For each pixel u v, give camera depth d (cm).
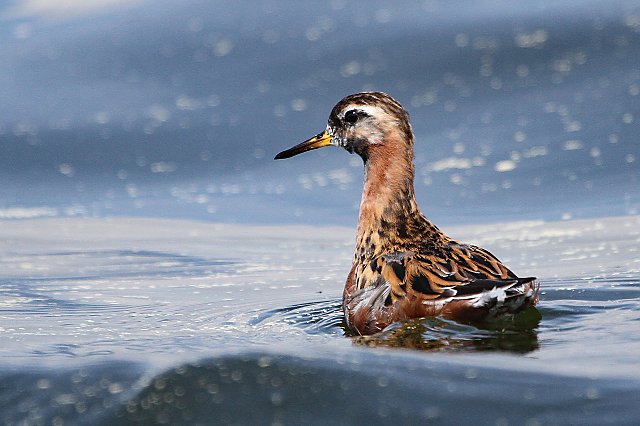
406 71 2117
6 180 1955
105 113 2106
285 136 2020
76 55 2245
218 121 2069
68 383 920
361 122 1287
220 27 2289
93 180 1961
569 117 1958
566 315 1126
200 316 1268
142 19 2350
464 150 1917
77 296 1397
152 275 1512
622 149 1850
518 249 1557
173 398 871
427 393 855
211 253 1636
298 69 2150
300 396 860
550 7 2256
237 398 866
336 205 1861
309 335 1139
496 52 2136
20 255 1625
